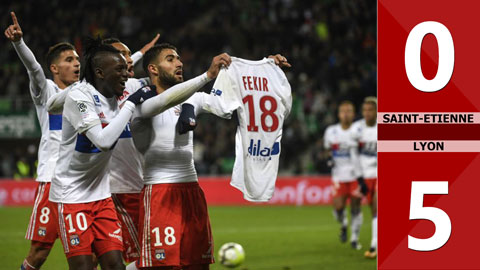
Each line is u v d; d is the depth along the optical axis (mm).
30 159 70000
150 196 17266
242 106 17062
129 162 19750
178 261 17016
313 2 86750
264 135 17172
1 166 72375
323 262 29203
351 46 78375
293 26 85750
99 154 16828
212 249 18062
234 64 17062
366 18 81750
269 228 44156
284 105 17438
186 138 17656
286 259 30156
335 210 35844
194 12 94750
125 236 19953
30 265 20984
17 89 78750
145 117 16719
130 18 91250
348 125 35438
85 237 16828
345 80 75438
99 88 16750
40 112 20938
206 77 16188
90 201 17156
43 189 20672
